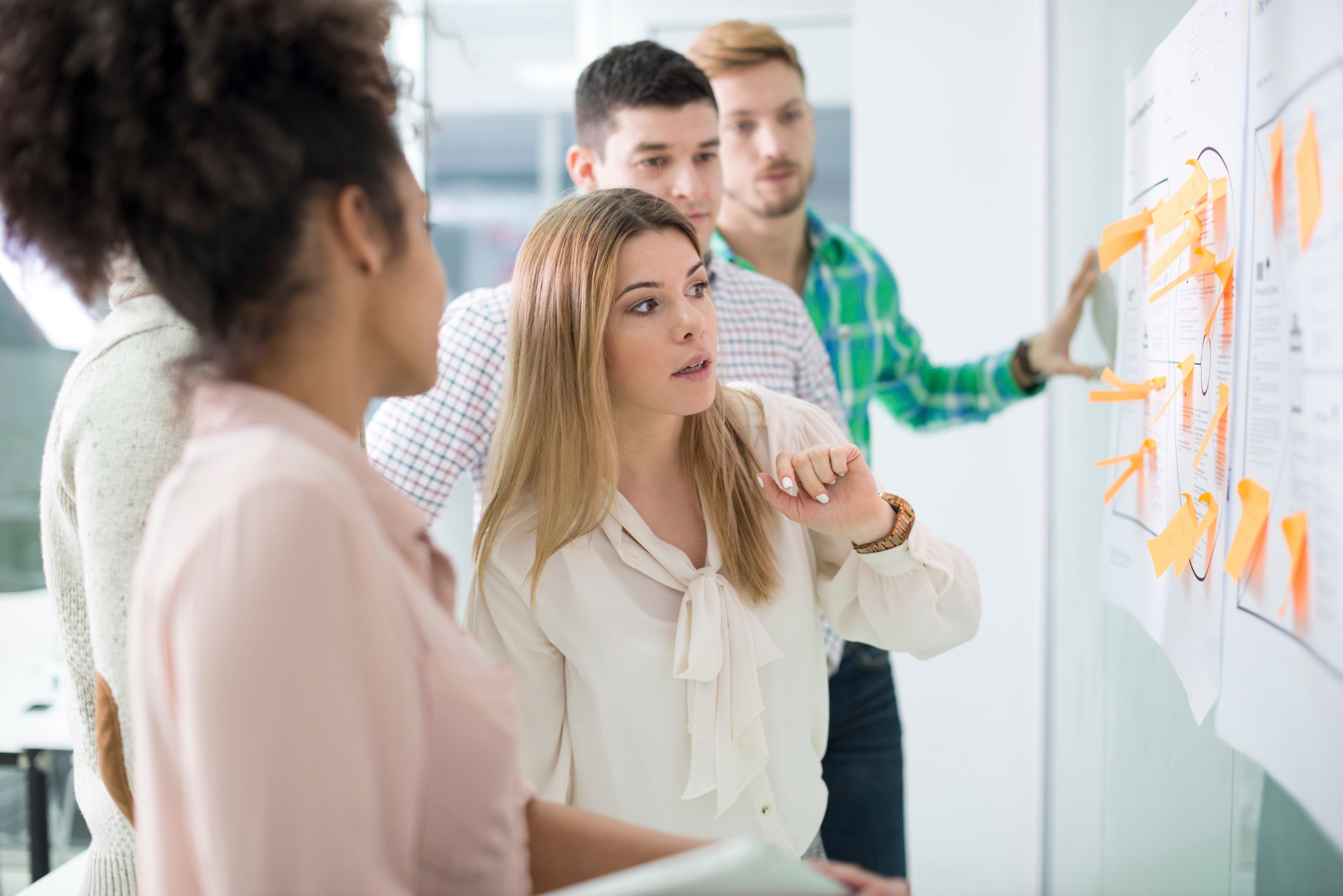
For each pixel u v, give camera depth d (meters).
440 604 0.62
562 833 0.75
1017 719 2.33
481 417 1.49
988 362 2.07
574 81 6.14
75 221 0.54
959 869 2.37
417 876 0.54
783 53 2.07
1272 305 0.77
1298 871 0.74
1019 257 2.31
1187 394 1.01
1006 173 2.31
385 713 0.49
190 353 0.58
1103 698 1.56
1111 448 1.44
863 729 1.72
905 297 2.37
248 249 0.52
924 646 1.15
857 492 1.04
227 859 0.44
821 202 5.41
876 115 2.36
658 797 1.09
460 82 6.13
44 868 1.95
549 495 1.08
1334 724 0.66
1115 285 1.45
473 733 0.54
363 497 0.54
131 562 0.72
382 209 0.56
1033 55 2.28
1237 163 0.85
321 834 0.45
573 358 1.07
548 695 1.14
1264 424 0.79
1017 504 2.31
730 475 1.13
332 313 0.56
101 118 0.51
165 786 0.50
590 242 1.06
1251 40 0.82
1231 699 0.88
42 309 2.02
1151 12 1.20
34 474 2.78
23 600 2.35
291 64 0.53
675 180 1.57
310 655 0.46
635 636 1.09
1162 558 1.05
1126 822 1.40
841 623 1.20
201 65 0.49
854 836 1.73
